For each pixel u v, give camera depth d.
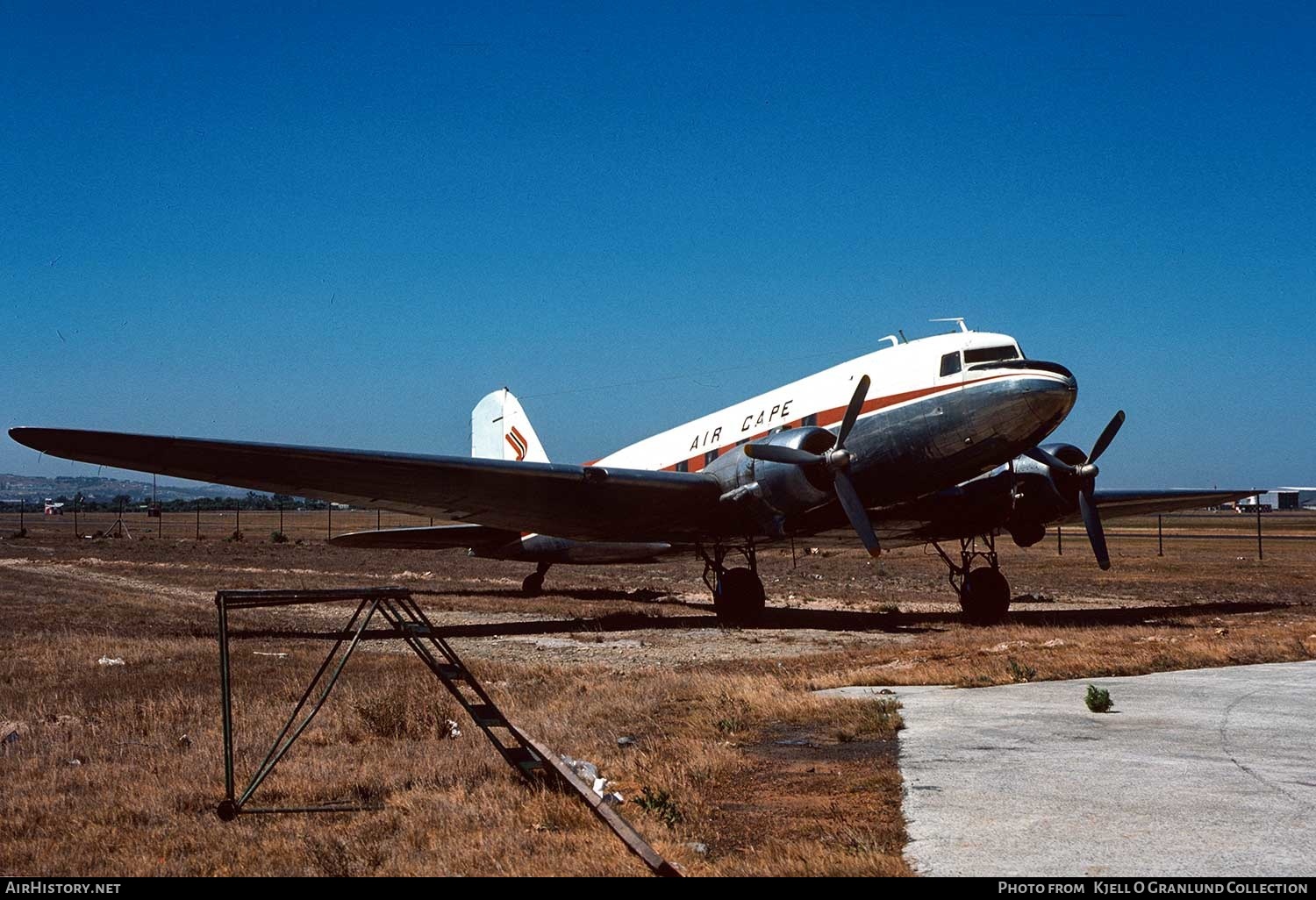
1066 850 5.48
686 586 33.47
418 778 7.61
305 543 62.66
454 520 21.38
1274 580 32.44
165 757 8.54
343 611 24.73
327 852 5.98
